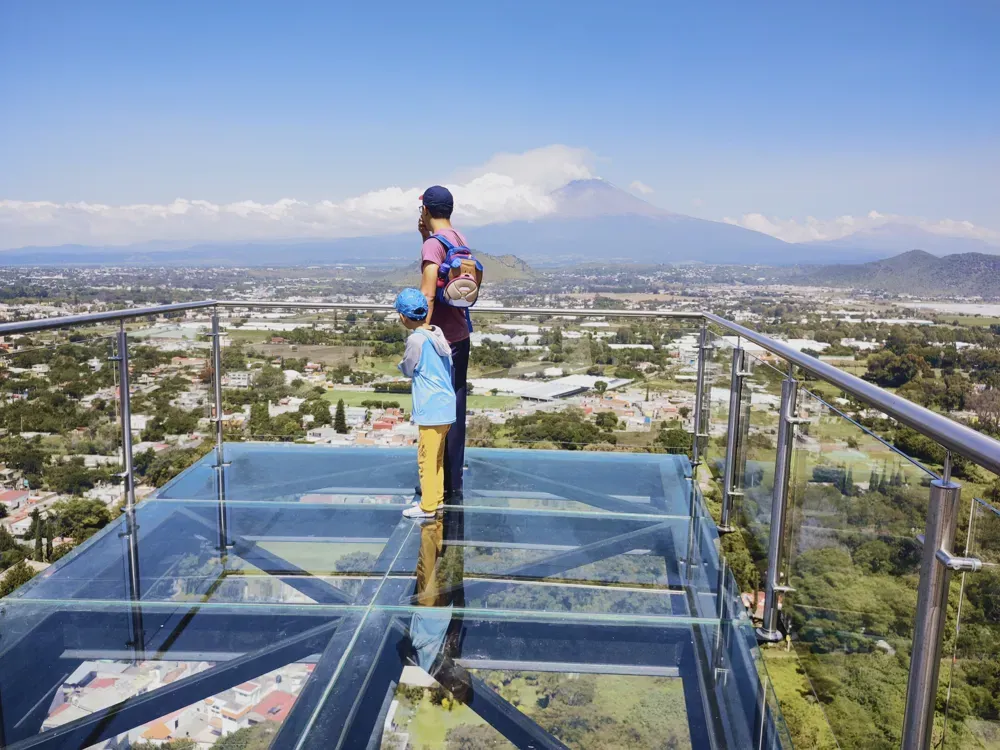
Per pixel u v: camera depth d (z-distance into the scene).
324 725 1.64
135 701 1.75
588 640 2.00
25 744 1.59
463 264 2.69
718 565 2.47
